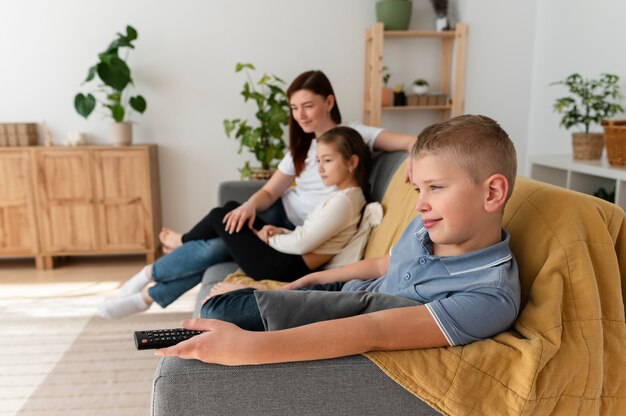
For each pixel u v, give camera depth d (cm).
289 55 354
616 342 90
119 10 339
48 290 292
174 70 349
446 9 340
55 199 322
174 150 358
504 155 88
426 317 85
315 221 171
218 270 188
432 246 102
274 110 322
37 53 337
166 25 343
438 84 365
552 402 83
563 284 90
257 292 93
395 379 82
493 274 89
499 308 85
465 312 85
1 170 316
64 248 328
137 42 343
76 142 331
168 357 86
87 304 269
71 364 205
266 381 82
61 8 334
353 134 182
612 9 269
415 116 370
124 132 330
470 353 83
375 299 92
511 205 109
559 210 96
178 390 80
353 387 82
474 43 340
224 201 243
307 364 82
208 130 358
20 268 334
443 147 87
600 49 279
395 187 169
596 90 282
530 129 350
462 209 87
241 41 350
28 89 340
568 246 91
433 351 84
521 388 80
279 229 185
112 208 327
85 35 339
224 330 84
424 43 360
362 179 183
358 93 363
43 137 346
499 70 344
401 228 146
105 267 335
